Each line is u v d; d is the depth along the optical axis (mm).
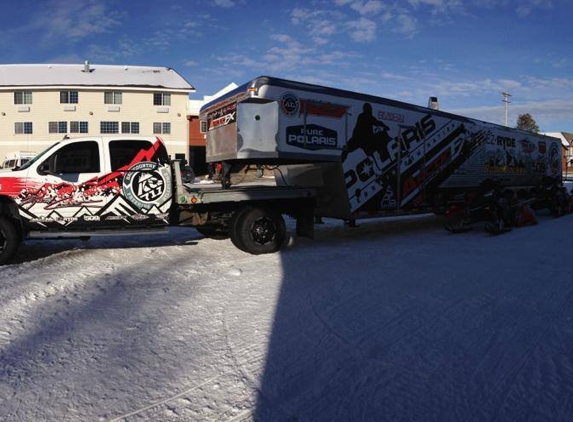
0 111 39812
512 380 3355
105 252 8211
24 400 3080
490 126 13180
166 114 40844
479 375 3436
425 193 10875
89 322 4527
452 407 3018
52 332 4262
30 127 40062
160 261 7445
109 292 5562
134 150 7637
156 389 3242
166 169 7734
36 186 7262
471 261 7281
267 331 4312
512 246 8719
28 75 41281
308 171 9680
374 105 9555
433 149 11039
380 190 9742
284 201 8625
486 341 4051
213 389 3248
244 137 7770
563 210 15031
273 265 7086
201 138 41812
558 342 4023
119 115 40281
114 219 7578
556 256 7629
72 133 40094
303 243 9320
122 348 3922
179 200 7707
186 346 3973
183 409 2996
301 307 4996
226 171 8945
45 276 6273
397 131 10070
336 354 3811
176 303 5152
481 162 12789
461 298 5262
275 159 8336
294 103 8188
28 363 3621
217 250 8430
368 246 8844
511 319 4582
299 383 3336
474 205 10828
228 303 5156
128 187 7547
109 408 2998
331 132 8750
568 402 3059
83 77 41062
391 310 4871
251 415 2939
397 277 6250
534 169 15742
